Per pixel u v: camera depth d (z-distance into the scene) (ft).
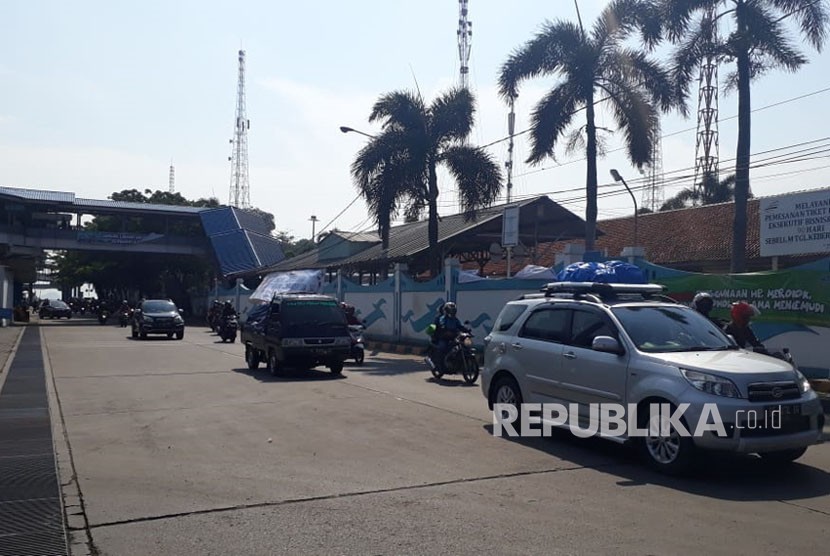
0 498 24.13
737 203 73.72
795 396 26.14
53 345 96.07
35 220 191.52
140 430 35.81
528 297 35.94
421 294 86.74
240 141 272.72
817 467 27.89
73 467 28.35
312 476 26.73
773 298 48.34
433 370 57.00
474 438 33.27
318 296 60.34
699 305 34.91
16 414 40.52
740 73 73.10
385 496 24.18
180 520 21.84
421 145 88.33
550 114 79.00
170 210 199.00
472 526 21.16
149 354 81.30
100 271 220.64
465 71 145.69
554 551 19.16
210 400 45.50
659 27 75.00
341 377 58.39
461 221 118.11
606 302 31.55
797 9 70.23
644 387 27.27
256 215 222.48
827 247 54.29
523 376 33.60
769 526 21.09
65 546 19.71
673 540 19.93
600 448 31.14
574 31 78.69
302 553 19.16
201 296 220.84
